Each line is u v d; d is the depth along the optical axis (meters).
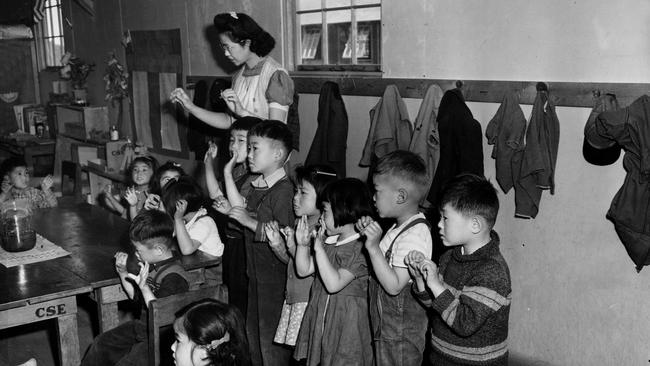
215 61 5.42
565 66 3.09
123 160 6.00
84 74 7.41
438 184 3.35
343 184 2.77
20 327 4.19
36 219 4.14
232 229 3.53
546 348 3.32
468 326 2.25
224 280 3.65
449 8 3.50
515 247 3.38
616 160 2.97
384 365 2.68
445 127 3.33
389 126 3.67
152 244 2.96
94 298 3.16
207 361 2.26
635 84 2.86
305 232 2.83
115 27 6.80
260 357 3.39
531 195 3.17
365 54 4.13
